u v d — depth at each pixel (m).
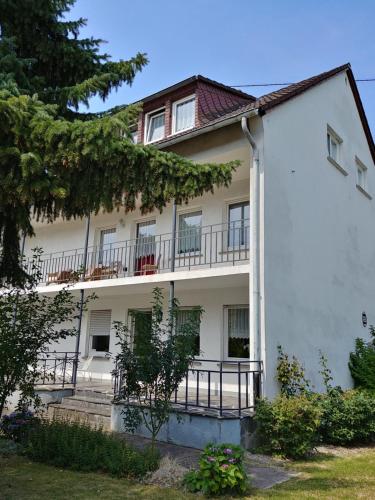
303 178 10.63
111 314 14.53
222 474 5.38
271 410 7.45
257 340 8.31
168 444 7.83
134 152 6.22
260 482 5.89
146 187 6.53
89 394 10.81
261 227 8.77
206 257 12.12
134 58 9.27
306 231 10.42
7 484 5.59
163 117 14.15
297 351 9.23
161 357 6.51
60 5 9.23
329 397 8.77
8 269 7.82
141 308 13.57
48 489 5.43
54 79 9.60
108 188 6.41
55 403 10.74
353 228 13.30
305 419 7.32
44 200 6.88
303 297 9.84
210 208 12.29
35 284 8.10
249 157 9.95
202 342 11.69
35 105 6.06
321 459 7.20
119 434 8.45
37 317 7.11
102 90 8.89
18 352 6.78
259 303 8.48
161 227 13.66
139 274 13.97
